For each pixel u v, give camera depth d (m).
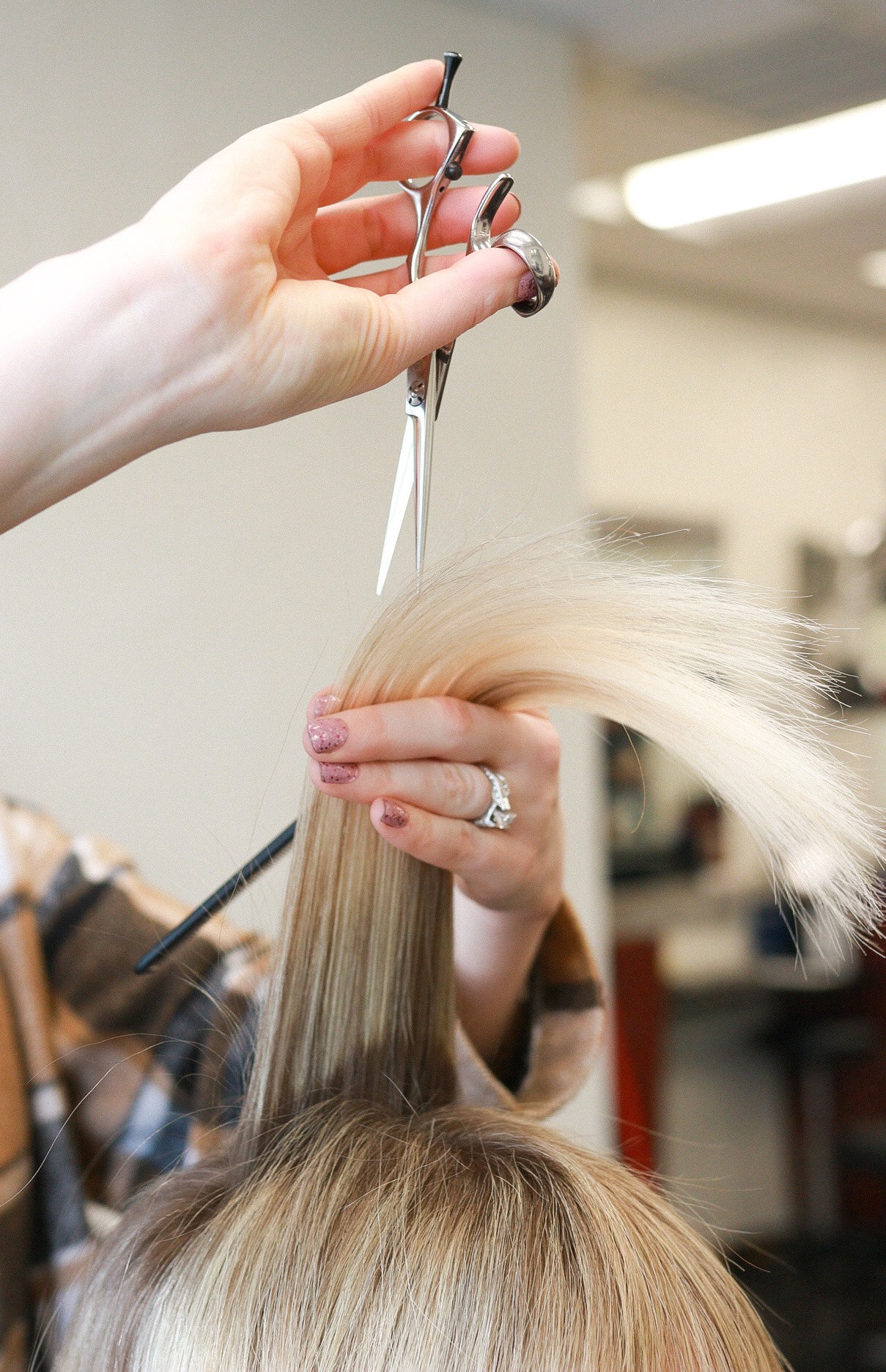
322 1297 0.52
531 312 0.53
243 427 0.48
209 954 0.88
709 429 4.31
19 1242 1.05
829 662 3.98
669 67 2.66
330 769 0.60
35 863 1.22
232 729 1.93
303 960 0.63
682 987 3.88
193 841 1.89
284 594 1.99
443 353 0.57
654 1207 0.58
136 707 1.85
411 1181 0.55
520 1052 0.86
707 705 0.62
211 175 0.46
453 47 2.26
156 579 1.87
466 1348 0.51
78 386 0.45
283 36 2.05
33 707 1.76
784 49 2.59
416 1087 0.63
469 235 0.59
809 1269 3.76
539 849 0.70
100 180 1.85
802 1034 3.84
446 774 0.63
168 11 1.92
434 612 0.62
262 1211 0.56
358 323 0.47
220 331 0.44
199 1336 0.53
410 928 0.64
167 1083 1.05
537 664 0.64
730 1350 0.54
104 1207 1.08
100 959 1.14
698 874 3.95
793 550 4.52
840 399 4.71
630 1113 3.09
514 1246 0.53
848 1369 3.14
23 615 1.76
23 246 1.78
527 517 2.27
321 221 0.61
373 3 2.15
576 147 2.45
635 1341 0.51
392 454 2.12
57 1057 1.10
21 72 1.78
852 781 0.62
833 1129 3.97
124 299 0.44
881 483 4.81
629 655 0.63
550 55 2.41
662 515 4.17
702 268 4.04
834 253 3.93
